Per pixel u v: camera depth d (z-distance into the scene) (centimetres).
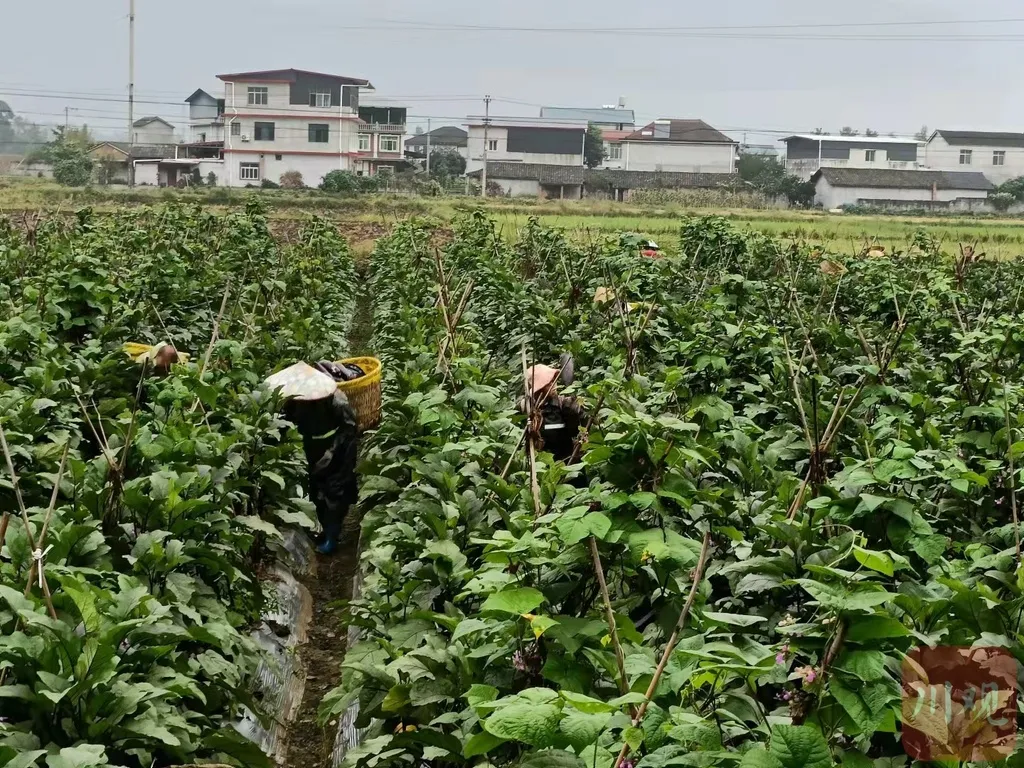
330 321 2114
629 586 645
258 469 1062
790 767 392
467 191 8106
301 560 1181
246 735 802
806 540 613
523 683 554
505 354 1748
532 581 571
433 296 2097
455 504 833
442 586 756
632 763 427
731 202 7744
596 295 1706
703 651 446
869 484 616
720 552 700
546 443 1082
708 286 1994
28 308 1380
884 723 438
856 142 10675
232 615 831
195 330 1686
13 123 14050
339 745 829
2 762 496
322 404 1195
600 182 8725
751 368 1225
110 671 554
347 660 723
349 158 8738
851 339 1365
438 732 573
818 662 447
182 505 788
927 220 5750
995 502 768
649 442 555
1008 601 505
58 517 739
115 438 889
